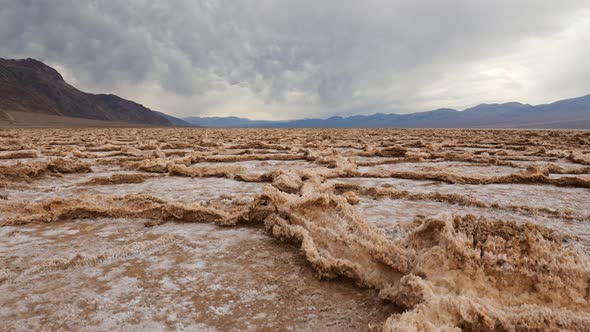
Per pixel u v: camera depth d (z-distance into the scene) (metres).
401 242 3.38
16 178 7.47
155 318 2.50
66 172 8.90
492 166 10.70
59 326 2.40
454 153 13.43
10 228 4.44
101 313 2.55
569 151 13.87
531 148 16.25
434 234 3.06
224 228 4.51
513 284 2.52
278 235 3.98
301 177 7.90
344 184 7.10
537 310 2.21
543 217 5.21
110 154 13.23
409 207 5.72
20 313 2.55
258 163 11.40
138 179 7.98
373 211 5.45
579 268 2.46
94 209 4.91
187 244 3.93
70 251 3.71
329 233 3.65
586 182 7.39
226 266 3.36
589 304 2.33
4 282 3.00
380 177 8.75
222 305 2.68
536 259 2.58
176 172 8.88
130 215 4.95
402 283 2.59
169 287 2.94
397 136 28.06
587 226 4.78
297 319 2.51
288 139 22.62
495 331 2.17
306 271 3.26
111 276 3.13
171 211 4.80
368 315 2.56
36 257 3.55
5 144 16.98
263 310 2.62
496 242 2.77
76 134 28.95
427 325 2.04
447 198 6.19
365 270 3.07
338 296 2.83
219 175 8.82
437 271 2.68
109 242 3.99
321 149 15.77
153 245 3.86
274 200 4.70
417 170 9.94
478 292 2.53
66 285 2.96
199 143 18.72
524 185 7.65
